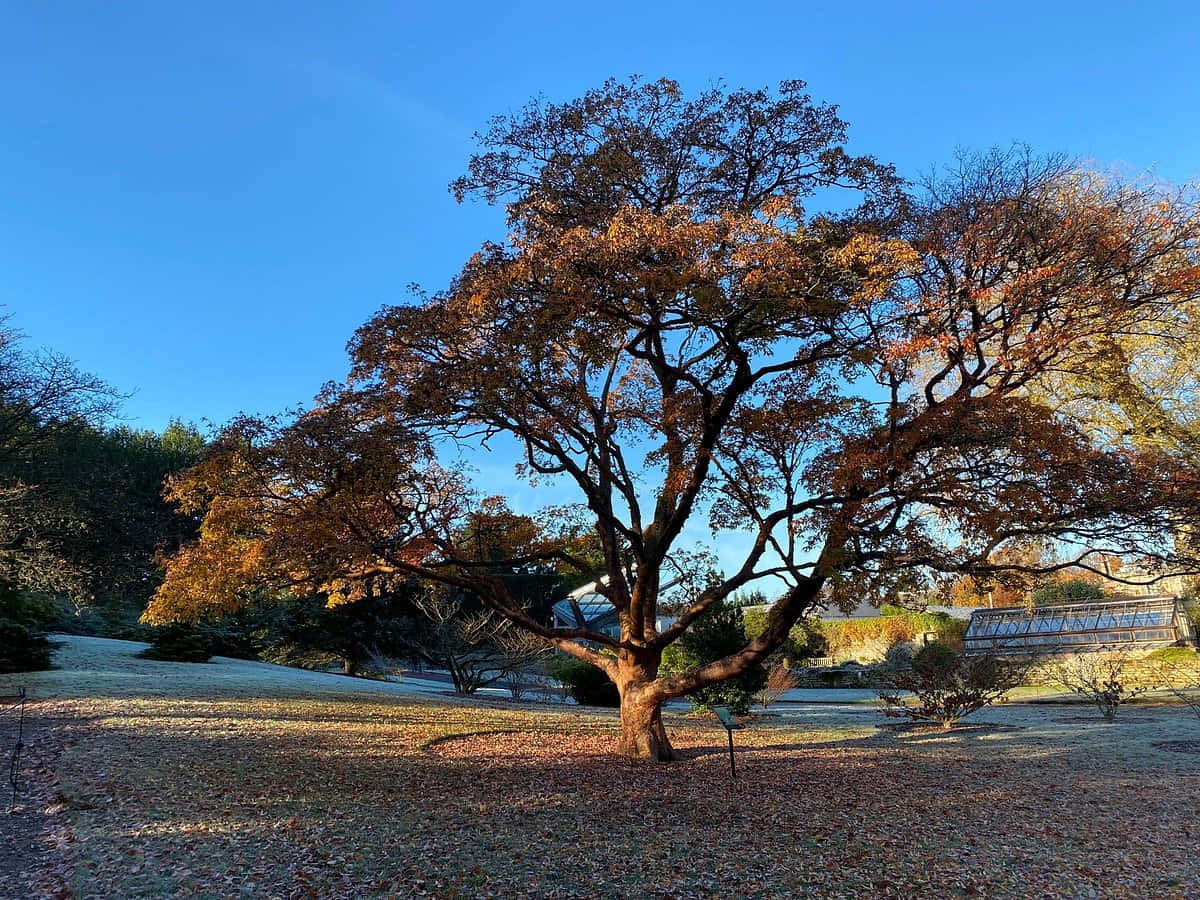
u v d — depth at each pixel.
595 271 9.08
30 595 21.72
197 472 9.45
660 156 11.41
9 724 11.50
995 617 33.94
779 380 11.42
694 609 11.68
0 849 6.63
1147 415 17.95
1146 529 9.12
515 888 6.11
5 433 24.19
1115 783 10.09
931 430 9.21
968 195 10.75
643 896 6.01
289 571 10.62
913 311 9.98
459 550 12.29
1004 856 6.97
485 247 10.89
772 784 10.11
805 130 11.27
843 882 6.33
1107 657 27.27
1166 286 10.48
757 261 8.74
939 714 17.78
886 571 9.79
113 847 6.60
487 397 9.24
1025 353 9.73
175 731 11.58
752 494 11.55
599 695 24.27
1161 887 6.21
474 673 27.31
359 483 9.12
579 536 13.62
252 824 7.36
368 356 9.73
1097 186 14.23
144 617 10.73
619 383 13.23
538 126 11.63
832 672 33.16
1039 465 8.84
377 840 7.13
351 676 28.64
